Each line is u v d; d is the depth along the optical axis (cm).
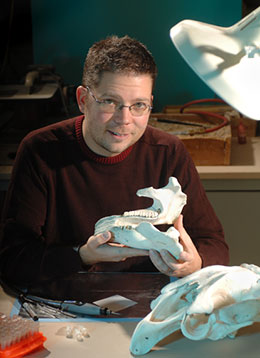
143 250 154
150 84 164
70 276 174
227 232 271
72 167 191
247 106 127
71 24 325
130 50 161
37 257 174
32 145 192
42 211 191
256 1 313
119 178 192
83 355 130
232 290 135
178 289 140
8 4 320
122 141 169
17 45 329
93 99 165
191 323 134
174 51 325
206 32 127
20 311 152
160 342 135
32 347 132
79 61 333
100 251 157
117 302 157
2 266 178
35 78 297
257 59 127
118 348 133
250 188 262
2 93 285
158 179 197
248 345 133
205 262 174
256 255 273
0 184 263
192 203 199
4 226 186
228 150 266
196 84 330
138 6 318
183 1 316
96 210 193
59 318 147
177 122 294
